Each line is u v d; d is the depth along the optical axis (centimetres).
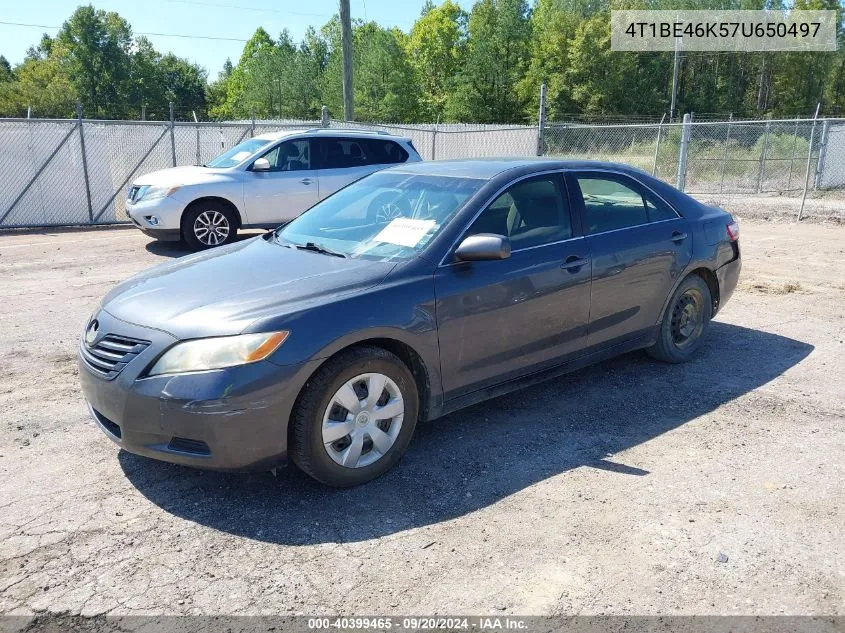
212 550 309
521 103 6022
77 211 1380
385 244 414
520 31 6059
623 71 5684
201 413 320
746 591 279
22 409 464
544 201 454
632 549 307
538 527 325
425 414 394
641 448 408
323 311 344
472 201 420
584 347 469
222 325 332
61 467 384
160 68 8481
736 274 582
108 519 333
